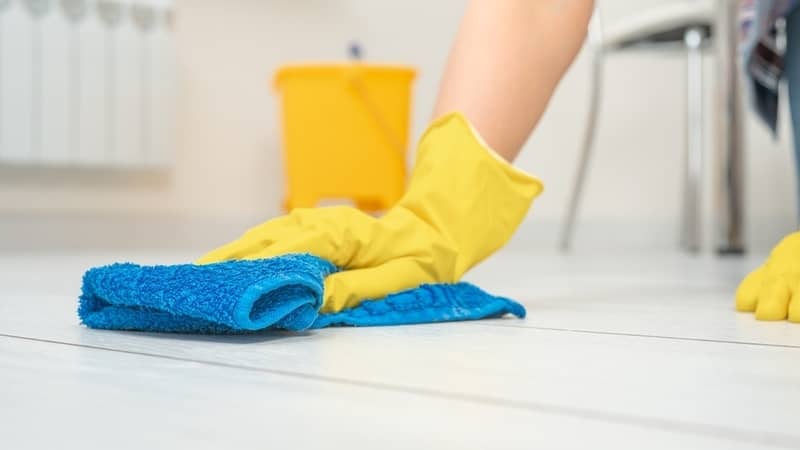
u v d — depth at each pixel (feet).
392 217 2.46
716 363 1.69
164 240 7.95
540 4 2.56
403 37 9.34
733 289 3.79
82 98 7.12
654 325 2.34
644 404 1.30
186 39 8.04
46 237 7.32
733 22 7.63
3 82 6.76
